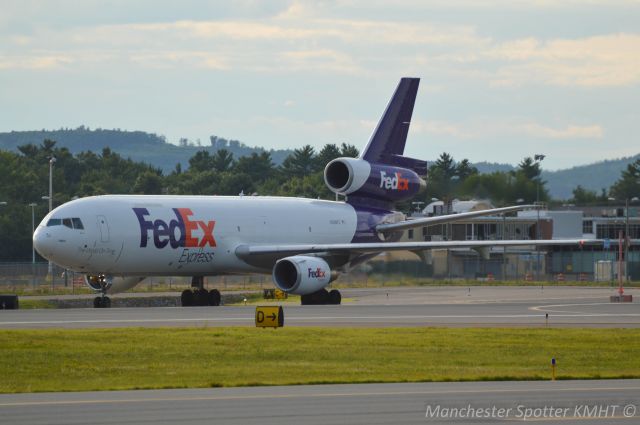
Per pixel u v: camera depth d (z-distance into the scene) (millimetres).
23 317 169875
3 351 122312
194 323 159250
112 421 78688
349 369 111938
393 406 85875
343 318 173875
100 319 166250
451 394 93312
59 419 79688
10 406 86500
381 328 153125
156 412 82938
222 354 122562
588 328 157625
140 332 141750
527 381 105062
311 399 90000
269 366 113938
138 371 109938
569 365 117625
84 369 111000
